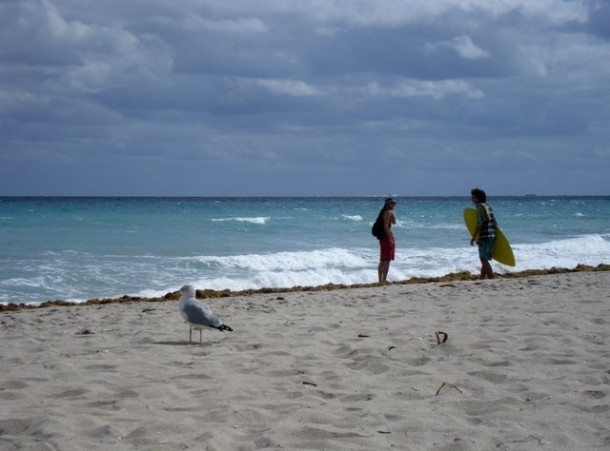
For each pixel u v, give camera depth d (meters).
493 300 11.97
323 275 19.45
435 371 6.95
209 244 29.81
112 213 56.59
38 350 8.29
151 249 27.34
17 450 4.66
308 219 50.19
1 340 8.98
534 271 18.70
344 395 6.10
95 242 29.52
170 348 8.30
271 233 36.41
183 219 47.19
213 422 5.30
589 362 7.21
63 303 13.66
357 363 7.36
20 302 15.56
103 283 18.20
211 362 7.40
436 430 5.10
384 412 5.55
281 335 8.94
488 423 5.28
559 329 9.08
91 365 7.31
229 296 14.40
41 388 6.39
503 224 48.16
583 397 5.95
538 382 6.41
